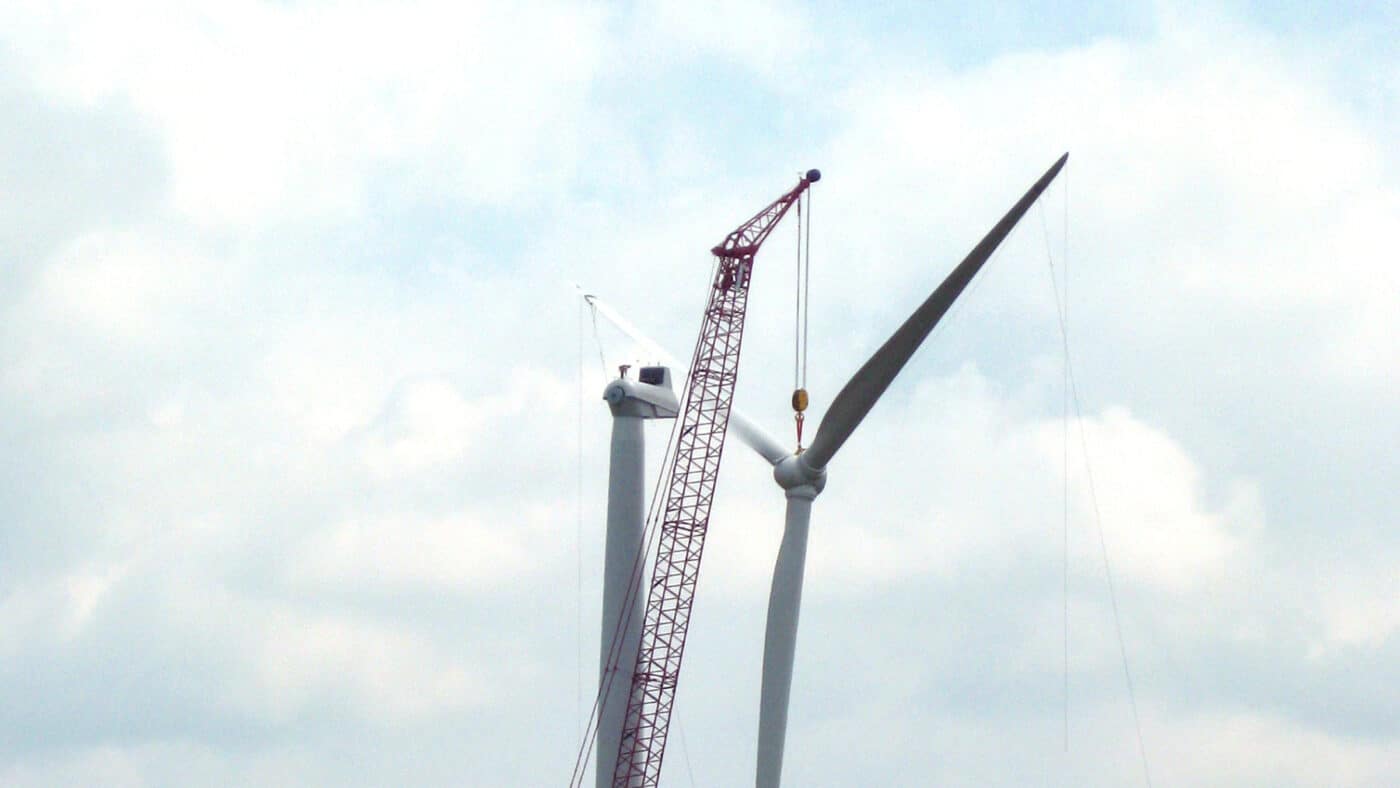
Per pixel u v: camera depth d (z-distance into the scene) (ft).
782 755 375.25
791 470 374.84
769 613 375.66
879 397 357.61
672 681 393.91
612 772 395.75
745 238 390.01
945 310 340.80
